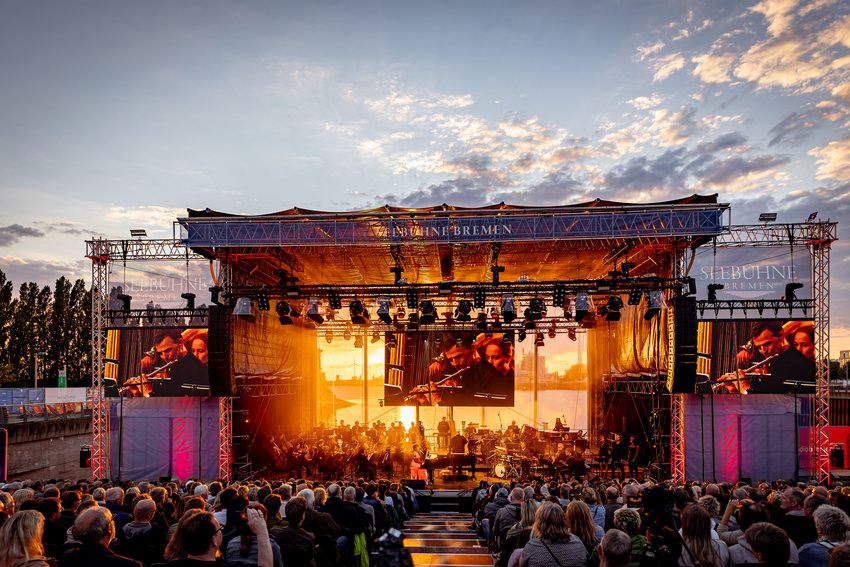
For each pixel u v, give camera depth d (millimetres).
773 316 19828
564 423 30812
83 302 52344
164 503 8438
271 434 24875
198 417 20406
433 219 18828
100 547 4062
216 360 19406
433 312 21172
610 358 27641
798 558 4961
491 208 18594
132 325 20672
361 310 21266
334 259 23375
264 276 24109
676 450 20000
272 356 24469
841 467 25312
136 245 20469
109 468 20359
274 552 4977
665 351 20469
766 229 19578
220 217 19000
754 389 19672
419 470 22406
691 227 18094
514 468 21734
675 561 4176
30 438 24625
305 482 12586
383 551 2664
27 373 47719
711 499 7152
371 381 34938
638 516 4902
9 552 4125
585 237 18391
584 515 5305
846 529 4855
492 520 10055
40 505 6125
